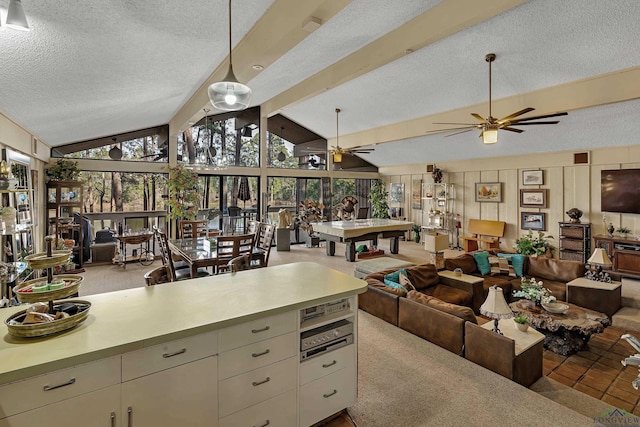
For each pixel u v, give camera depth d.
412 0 3.25
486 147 8.14
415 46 3.62
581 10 3.34
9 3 1.80
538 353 2.98
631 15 3.29
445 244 5.27
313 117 8.75
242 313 1.76
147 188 7.71
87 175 7.10
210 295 2.07
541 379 2.99
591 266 6.02
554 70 4.44
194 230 6.74
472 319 3.13
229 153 8.68
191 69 3.90
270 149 9.40
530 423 2.15
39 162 5.85
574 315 3.82
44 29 2.20
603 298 4.40
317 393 2.06
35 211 5.50
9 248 4.09
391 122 7.56
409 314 3.54
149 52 3.06
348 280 2.43
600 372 3.38
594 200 6.96
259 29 3.09
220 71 4.05
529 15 3.51
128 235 6.67
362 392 2.47
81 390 1.36
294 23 2.66
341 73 4.78
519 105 5.25
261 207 9.03
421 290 4.61
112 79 3.51
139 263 7.09
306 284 2.31
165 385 1.54
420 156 9.84
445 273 5.08
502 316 3.09
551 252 7.48
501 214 8.53
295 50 4.30
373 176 11.62
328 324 2.19
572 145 6.98
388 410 2.27
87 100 4.03
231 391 1.74
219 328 1.66
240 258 3.21
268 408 1.87
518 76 4.77
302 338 2.00
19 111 3.84
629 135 6.10
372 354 3.04
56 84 3.24
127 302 1.93
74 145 6.82
